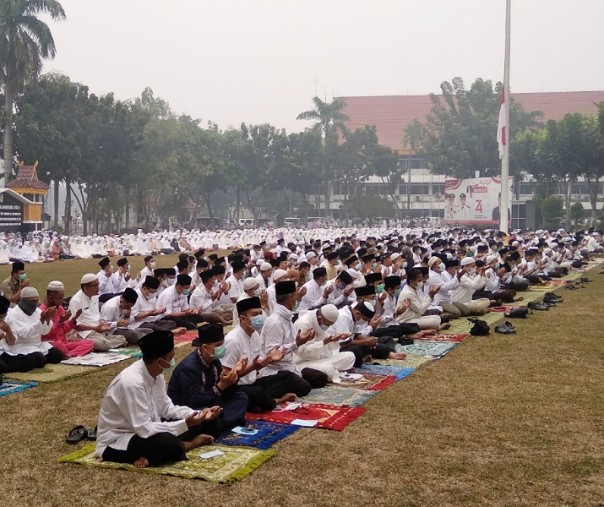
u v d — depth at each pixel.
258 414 7.18
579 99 79.12
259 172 62.81
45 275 23.44
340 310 9.55
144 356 5.69
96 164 44.19
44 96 41.41
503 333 12.02
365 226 63.09
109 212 49.97
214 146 60.78
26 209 38.91
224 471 5.51
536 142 52.97
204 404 6.39
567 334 11.94
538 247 23.44
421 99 82.25
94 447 6.09
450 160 58.16
